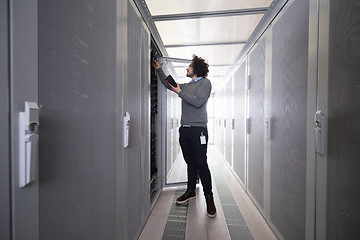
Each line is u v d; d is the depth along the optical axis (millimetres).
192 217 1737
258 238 1448
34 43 500
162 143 2320
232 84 3379
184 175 3004
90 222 755
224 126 4344
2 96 429
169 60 2359
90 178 753
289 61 1294
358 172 731
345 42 792
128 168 1178
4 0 433
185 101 1898
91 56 752
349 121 772
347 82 782
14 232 450
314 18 1007
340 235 828
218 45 2432
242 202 2082
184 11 1636
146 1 1506
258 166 1903
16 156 454
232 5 1559
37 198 509
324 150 928
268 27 1671
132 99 1244
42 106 523
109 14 911
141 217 1479
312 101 1030
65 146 609
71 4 633
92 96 762
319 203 973
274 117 1532
